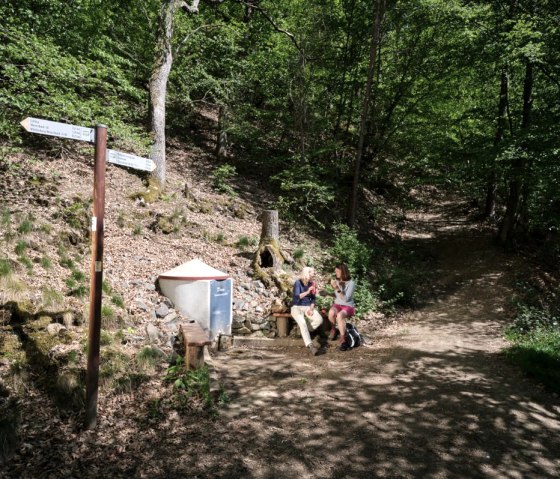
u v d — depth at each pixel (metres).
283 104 16.25
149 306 7.18
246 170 17.00
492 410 5.09
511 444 4.43
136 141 10.55
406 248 16.72
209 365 6.07
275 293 9.18
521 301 11.62
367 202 19.66
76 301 6.37
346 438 4.42
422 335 8.49
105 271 7.83
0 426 3.93
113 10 14.04
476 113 17.77
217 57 16.97
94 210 4.12
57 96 8.53
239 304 8.34
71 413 4.46
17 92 8.74
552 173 13.13
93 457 3.92
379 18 14.59
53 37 9.89
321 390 5.51
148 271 8.34
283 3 18.52
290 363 6.52
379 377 5.98
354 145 19.62
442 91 17.30
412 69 17.42
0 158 9.63
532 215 17.02
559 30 13.46
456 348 7.55
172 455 4.02
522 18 13.97
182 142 17.61
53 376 4.79
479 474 3.94
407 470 3.95
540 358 6.66
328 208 16.42
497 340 8.30
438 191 26.92
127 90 11.12
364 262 11.93
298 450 4.19
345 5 17.09
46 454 3.87
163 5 13.16
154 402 4.81
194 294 7.29
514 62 14.58
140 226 10.05
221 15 17.89
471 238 18.39
